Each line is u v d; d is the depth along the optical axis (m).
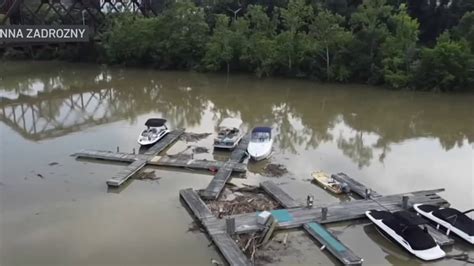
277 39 53.69
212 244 17.67
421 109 40.06
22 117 37.44
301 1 52.78
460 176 24.73
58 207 20.77
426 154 28.48
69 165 26.00
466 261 16.69
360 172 25.42
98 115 38.28
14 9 59.56
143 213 20.25
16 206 20.80
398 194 22.11
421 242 16.98
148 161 26.03
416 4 60.09
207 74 58.72
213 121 36.44
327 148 29.75
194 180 24.12
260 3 65.06
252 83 52.53
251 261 16.14
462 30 50.09
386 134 32.97
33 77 57.03
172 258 16.73
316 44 51.75
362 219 19.62
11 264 16.34
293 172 25.39
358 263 16.12
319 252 17.17
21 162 26.41
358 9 53.72
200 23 60.75
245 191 22.83
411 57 48.16
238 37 56.34
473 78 45.62
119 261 16.53
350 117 37.69
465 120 36.44
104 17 68.88
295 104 42.22
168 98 45.34
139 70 62.69
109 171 25.19
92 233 18.48
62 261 16.53
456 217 18.42
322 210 19.17
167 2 71.06
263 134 28.34
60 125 34.88
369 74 50.47
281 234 18.39
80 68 64.00
